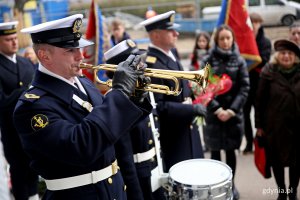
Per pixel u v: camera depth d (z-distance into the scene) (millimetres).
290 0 10539
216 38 3676
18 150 3436
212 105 3613
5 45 3459
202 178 2215
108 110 1660
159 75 1887
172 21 3066
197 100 3168
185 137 3115
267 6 9914
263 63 4660
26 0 7133
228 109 3605
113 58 2564
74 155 1624
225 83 3193
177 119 2986
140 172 2494
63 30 1718
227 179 2172
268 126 3410
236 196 3662
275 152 3414
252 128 4973
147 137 2518
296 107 3312
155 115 2721
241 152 4859
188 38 10398
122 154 2293
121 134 1688
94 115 1662
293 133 3354
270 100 3391
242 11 4395
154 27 3027
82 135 1626
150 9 8859
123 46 2561
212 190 2102
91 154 1633
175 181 2191
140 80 1801
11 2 7000
